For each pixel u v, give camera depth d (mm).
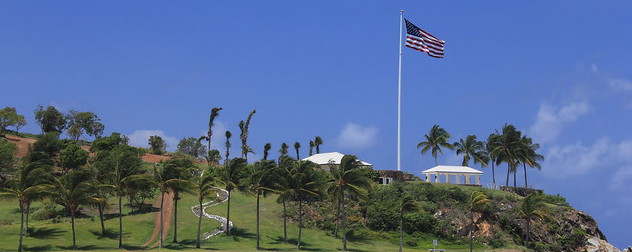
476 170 135125
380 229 103688
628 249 114062
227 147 141875
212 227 92812
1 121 159375
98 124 187000
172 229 90750
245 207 109188
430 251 92875
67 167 115562
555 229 109750
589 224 116188
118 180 79875
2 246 73375
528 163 127625
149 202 108562
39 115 175875
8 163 113812
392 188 116562
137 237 84750
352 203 111250
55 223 88688
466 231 105000
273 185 85938
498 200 114750
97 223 90062
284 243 89000
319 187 90312
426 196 114000
